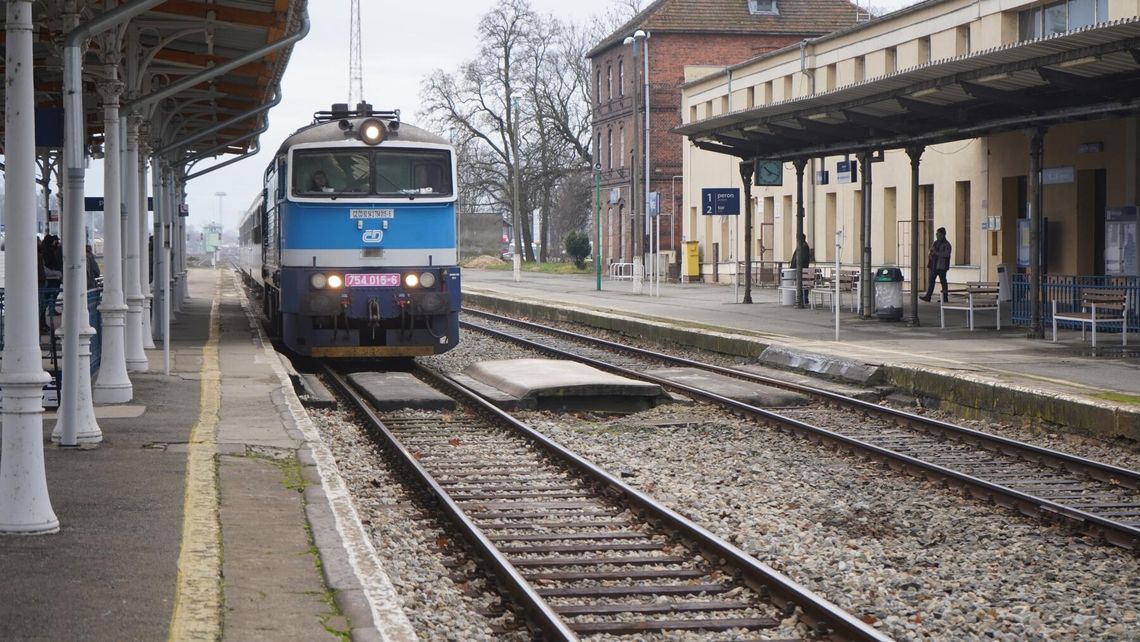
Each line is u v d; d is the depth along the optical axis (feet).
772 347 72.43
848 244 131.44
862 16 220.64
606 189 239.71
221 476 33.58
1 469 26.50
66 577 23.07
